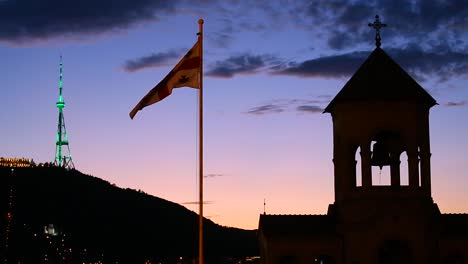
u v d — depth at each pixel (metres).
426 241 55.75
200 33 41.12
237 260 110.31
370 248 55.69
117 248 177.88
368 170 56.56
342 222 57.03
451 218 57.53
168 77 41.09
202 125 40.84
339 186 58.72
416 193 56.09
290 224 57.84
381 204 55.94
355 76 58.56
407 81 57.59
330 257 57.22
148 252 174.50
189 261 131.50
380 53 59.34
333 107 59.66
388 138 59.16
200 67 41.00
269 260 56.84
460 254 55.97
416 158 56.34
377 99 56.81
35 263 150.38
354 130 57.16
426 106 57.84
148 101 41.28
